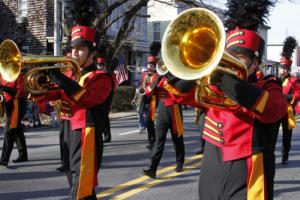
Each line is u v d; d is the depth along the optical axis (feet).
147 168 24.73
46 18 66.39
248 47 9.37
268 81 9.24
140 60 87.81
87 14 14.48
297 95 25.62
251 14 9.96
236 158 9.34
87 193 12.43
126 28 57.06
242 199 9.29
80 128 12.54
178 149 23.99
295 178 23.11
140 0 56.39
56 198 18.95
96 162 12.70
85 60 12.67
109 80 12.57
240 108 9.28
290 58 26.27
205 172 9.83
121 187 20.88
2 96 23.82
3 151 25.35
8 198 18.89
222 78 8.45
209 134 9.85
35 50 67.00
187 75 8.16
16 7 68.08
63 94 12.76
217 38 7.99
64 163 13.47
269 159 9.52
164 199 18.90
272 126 9.63
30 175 23.30
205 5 49.42
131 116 58.39
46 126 46.39
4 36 68.28
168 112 22.63
